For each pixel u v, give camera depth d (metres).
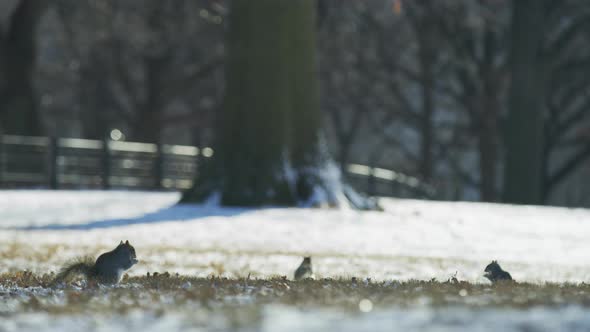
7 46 58.91
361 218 32.22
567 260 21.53
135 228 27.09
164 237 24.44
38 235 24.27
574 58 67.94
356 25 68.56
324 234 26.45
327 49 67.75
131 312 6.91
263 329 5.44
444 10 65.00
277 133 36.94
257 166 36.59
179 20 68.75
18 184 47.84
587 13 61.53
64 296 9.20
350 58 69.19
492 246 24.88
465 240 26.44
